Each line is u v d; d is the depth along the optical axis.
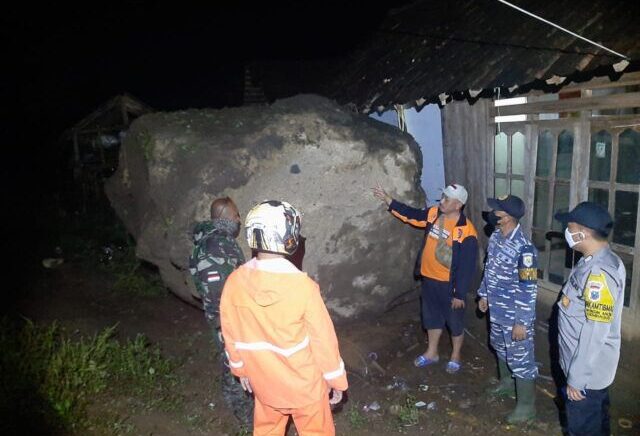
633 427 3.79
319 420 2.72
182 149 5.20
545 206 4.92
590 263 2.97
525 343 3.80
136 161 5.80
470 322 5.50
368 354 4.97
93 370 4.29
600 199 4.41
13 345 4.47
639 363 4.24
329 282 5.10
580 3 5.11
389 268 5.38
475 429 3.92
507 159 5.20
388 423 4.03
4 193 9.52
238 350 2.68
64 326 5.27
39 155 11.28
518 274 3.74
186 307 5.91
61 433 3.63
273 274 2.56
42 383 4.06
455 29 6.74
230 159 4.99
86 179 9.12
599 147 4.38
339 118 5.60
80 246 7.34
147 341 5.12
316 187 5.03
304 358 2.60
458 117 5.66
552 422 3.93
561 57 4.33
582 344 2.94
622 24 4.29
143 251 5.37
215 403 4.20
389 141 5.49
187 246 4.87
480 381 4.55
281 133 5.22
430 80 5.86
